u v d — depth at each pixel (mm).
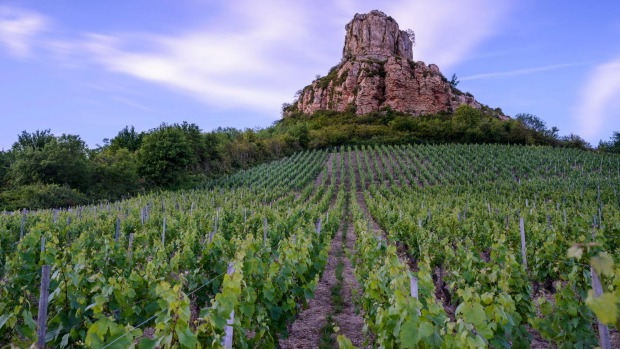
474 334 3043
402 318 3225
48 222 10797
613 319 1498
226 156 41625
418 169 39031
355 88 76875
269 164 44125
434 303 3436
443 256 8180
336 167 42938
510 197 21969
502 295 3996
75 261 5863
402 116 67188
